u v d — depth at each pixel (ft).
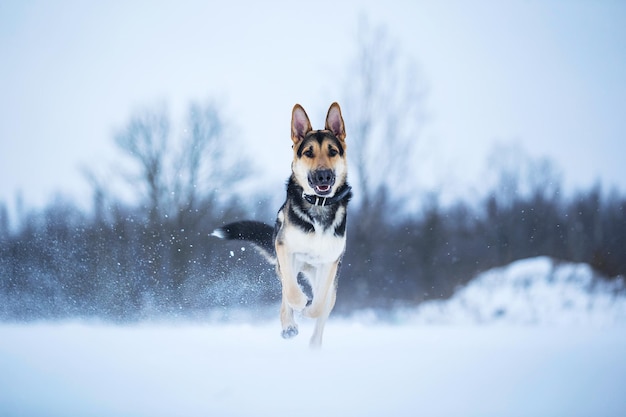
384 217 68.64
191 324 29.35
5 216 72.33
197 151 80.28
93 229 72.69
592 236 81.76
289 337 22.85
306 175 21.85
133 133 80.53
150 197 78.02
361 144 67.97
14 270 36.81
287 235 22.08
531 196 83.66
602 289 50.98
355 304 60.29
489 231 78.38
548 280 51.75
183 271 34.58
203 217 76.95
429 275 68.64
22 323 28.91
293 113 22.82
